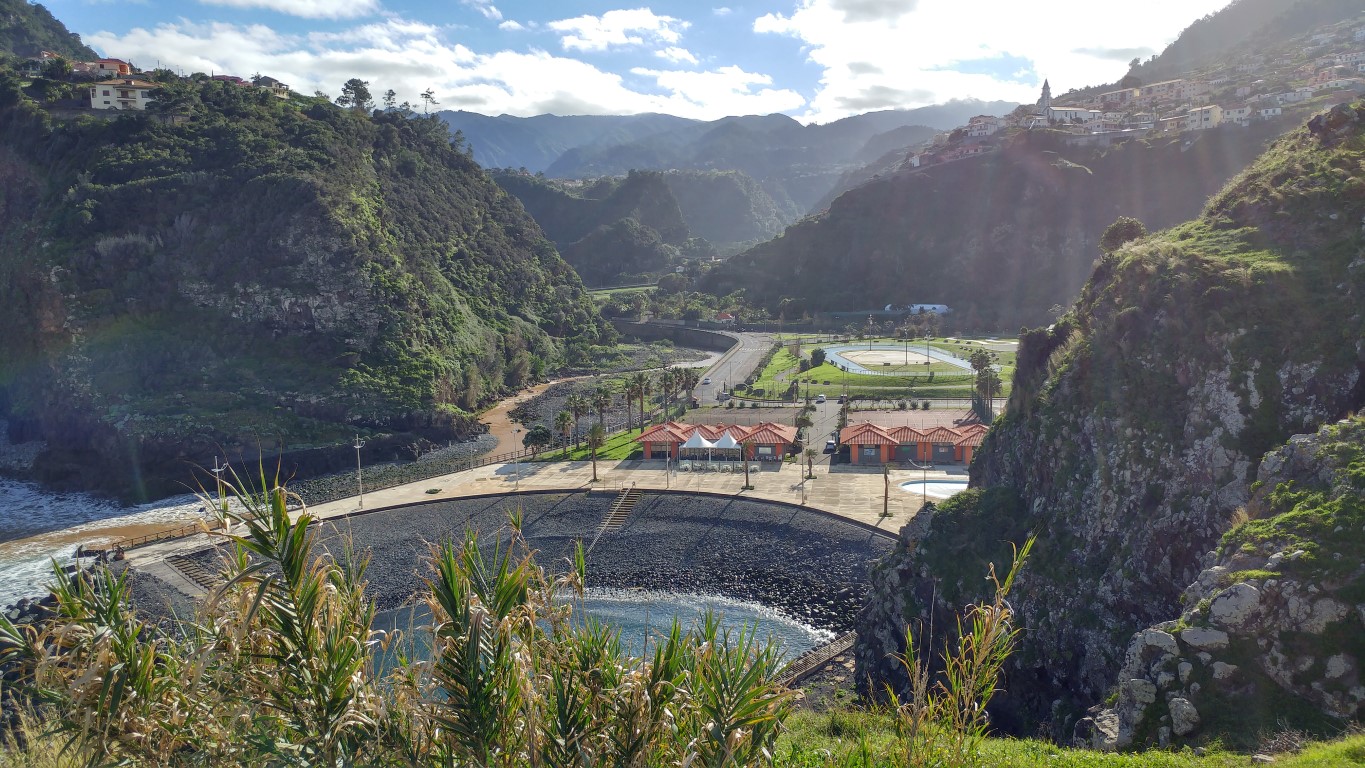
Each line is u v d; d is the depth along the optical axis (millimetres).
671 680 8586
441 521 71875
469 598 8234
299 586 7773
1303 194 42844
